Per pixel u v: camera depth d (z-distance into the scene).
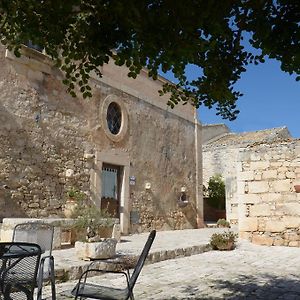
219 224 17.30
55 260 6.11
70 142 10.77
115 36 3.06
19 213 9.13
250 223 10.59
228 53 3.83
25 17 3.33
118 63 3.25
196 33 3.05
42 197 9.76
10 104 9.31
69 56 3.63
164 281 5.68
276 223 10.21
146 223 13.35
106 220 8.53
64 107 10.75
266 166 10.59
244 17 3.42
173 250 7.99
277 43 3.25
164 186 14.59
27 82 9.80
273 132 23.78
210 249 9.34
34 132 9.80
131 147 13.11
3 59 9.30
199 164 17.09
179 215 15.29
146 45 3.04
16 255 3.24
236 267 7.00
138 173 13.30
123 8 2.79
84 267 5.73
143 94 14.07
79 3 3.02
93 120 11.63
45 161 9.98
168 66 3.18
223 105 4.37
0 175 8.87
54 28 3.36
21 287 3.48
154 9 2.93
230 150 23.52
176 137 15.76
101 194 11.66
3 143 9.03
